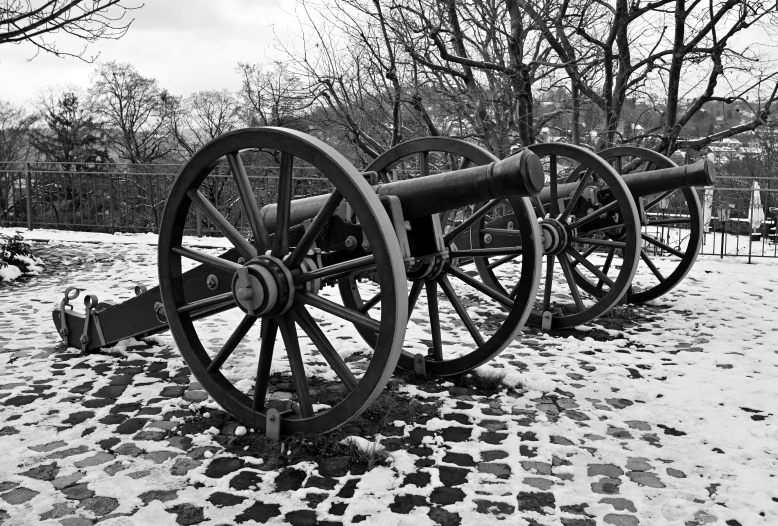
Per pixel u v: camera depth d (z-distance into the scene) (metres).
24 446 2.94
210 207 3.10
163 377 3.96
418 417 3.35
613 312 5.95
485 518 2.37
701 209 6.05
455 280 7.74
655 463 2.85
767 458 2.90
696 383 3.95
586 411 3.47
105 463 2.78
